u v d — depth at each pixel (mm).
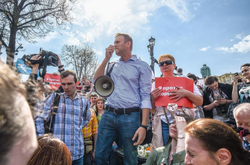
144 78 2393
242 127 1941
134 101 2309
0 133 328
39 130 2381
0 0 9500
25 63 2490
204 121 1297
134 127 2219
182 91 2613
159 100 2705
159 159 1972
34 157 1189
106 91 2266
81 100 3043
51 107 2646
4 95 345
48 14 11414
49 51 2893
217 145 1162
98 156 2291
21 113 371
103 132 2342
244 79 3793
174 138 1905
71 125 2723
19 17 10375
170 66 2967
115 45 2473
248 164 1205
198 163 1181
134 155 2207
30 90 492
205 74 13203
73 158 2623
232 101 3787
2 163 337
